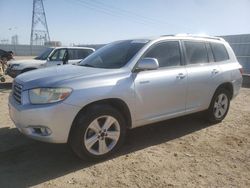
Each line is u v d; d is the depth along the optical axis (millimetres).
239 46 21250
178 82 5562
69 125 4281
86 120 4367
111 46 5934
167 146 5375
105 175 4242
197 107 6113
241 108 8609
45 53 13695
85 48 13188
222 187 3994
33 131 4352
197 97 6047
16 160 4664
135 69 5008
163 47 5570
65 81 4344
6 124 6391
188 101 5875
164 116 5473
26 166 4469
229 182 4133
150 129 6316
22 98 4414
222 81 6539
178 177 4227
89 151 4488
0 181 4016
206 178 4223
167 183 4055
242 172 4434
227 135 6047
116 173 4305
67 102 4215
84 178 4145
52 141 4258
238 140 5762
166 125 6605
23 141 5410
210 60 6473
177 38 5887
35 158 4742
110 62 5289
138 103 4969
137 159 4785
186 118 7145
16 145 5230
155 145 5410
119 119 4758
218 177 4262
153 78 5164
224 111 6863
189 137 5879
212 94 6395
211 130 6344
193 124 6715
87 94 4355
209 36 6719
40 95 4250
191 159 4836
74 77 4484
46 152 4965
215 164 4676
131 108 4895
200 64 6180
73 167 4461
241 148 5359
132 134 5984
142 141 5602
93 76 4578
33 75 4805
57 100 4199
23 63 12656
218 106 6699
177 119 7062
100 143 4605
